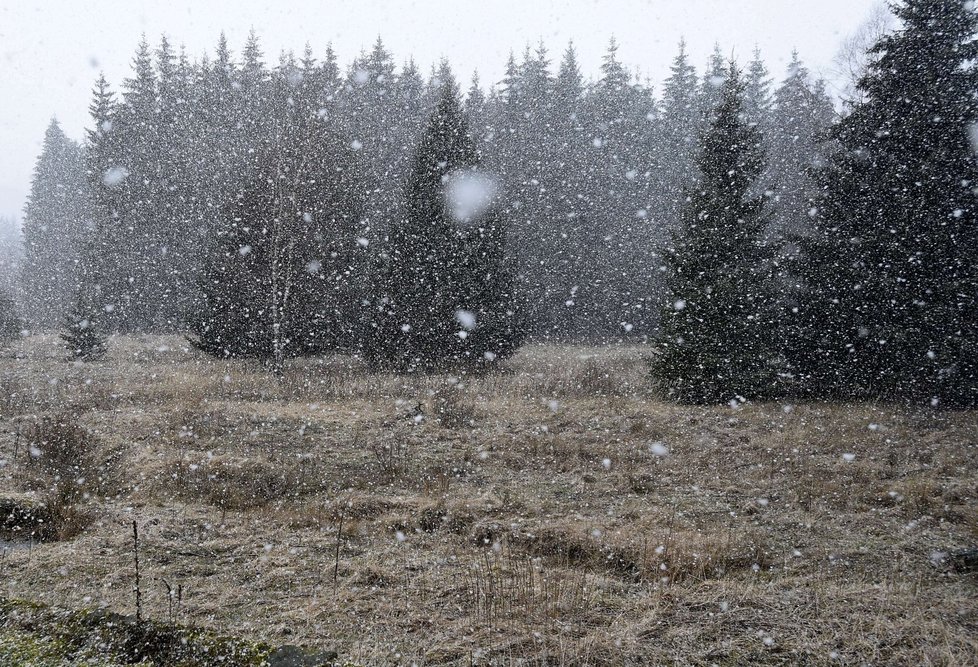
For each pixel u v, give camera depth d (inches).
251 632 192.4
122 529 280.8
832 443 476.7
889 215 629.9
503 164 1469.0
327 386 660.7
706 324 649.0
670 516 333.7
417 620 204.5
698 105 1569.9
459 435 494.9
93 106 1392.7
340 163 978.1
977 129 596.4
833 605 221.3
